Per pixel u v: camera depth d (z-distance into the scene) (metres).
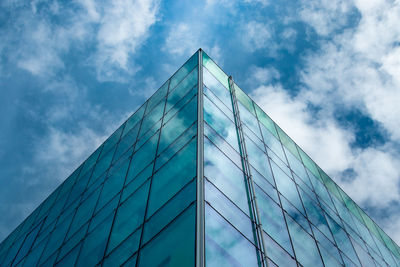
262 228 12.49
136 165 17.38
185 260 9.04
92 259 13.80
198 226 9.54
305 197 19.80
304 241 15.09
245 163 15.12
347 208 26.91
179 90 19.78
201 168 11.70
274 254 11.91
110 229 14.49
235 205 11.96
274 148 21.17
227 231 10.48
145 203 13.42
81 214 19.33
